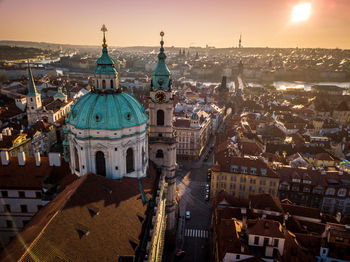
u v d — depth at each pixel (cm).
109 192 6072
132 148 7281
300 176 11175
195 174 15088
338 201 10862
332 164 13438
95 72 7144
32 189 7669
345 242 7112
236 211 8919
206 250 9556
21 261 3762
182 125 16512
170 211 9394
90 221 5109
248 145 14562
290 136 17588
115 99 7006
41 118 15350
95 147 6819
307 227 8394
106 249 4891
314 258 7112
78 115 6819
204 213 11675
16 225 7969
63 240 4412
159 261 7256
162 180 7994
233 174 11669
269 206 8856
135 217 6138
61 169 7969
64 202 5031
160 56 8644
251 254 7075
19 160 7944
